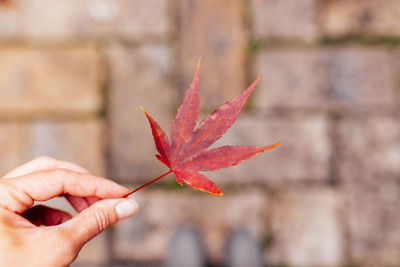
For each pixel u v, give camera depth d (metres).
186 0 1.26
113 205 1.00
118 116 1.26
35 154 1.25
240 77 1.26
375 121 1.26
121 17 1.27
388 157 1.26
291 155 1.26
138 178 1.25
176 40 1.26
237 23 1.26
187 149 0.79
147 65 1.26
